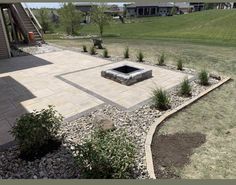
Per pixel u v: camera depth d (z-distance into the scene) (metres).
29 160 4.22
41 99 7.07
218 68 10.55
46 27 37.56
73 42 19.38
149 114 6.11
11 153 4.43
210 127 5.52
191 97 7.23
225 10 46.62
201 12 49.84
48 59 12.25
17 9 17.16
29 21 17.27
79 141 4.84
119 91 7.72
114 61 11.81
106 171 3.61
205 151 4.60
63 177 3.80
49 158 4.26
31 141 4.21
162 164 4.23
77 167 3.94
